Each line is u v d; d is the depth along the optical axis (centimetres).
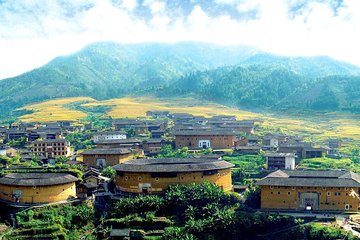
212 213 15500
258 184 16425
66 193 16875
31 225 14988
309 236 14275
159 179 17512
